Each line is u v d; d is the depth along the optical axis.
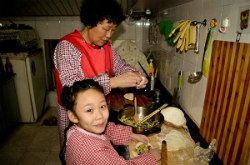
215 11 0.90
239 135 0.74
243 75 0.71
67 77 0.98
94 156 0.73
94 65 1.14
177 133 1.04
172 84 1.60
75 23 2.82
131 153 0.93
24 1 2.35
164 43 1.81
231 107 0.78
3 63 2.47
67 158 0.82
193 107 1.19
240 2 0.73
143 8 1.85
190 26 1.10
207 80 0.99
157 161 0.84
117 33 2.82
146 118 1.16
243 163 0.72
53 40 2.90
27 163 2.04
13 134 2.53
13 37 2.37
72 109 0.78
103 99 0.78
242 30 0.72
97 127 0.78
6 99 2.38
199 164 0.81
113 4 0.91
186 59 1.28
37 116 2.81
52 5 2.46
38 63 2.80
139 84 1.07
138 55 2.25
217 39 0.90
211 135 0.95
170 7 1.57
